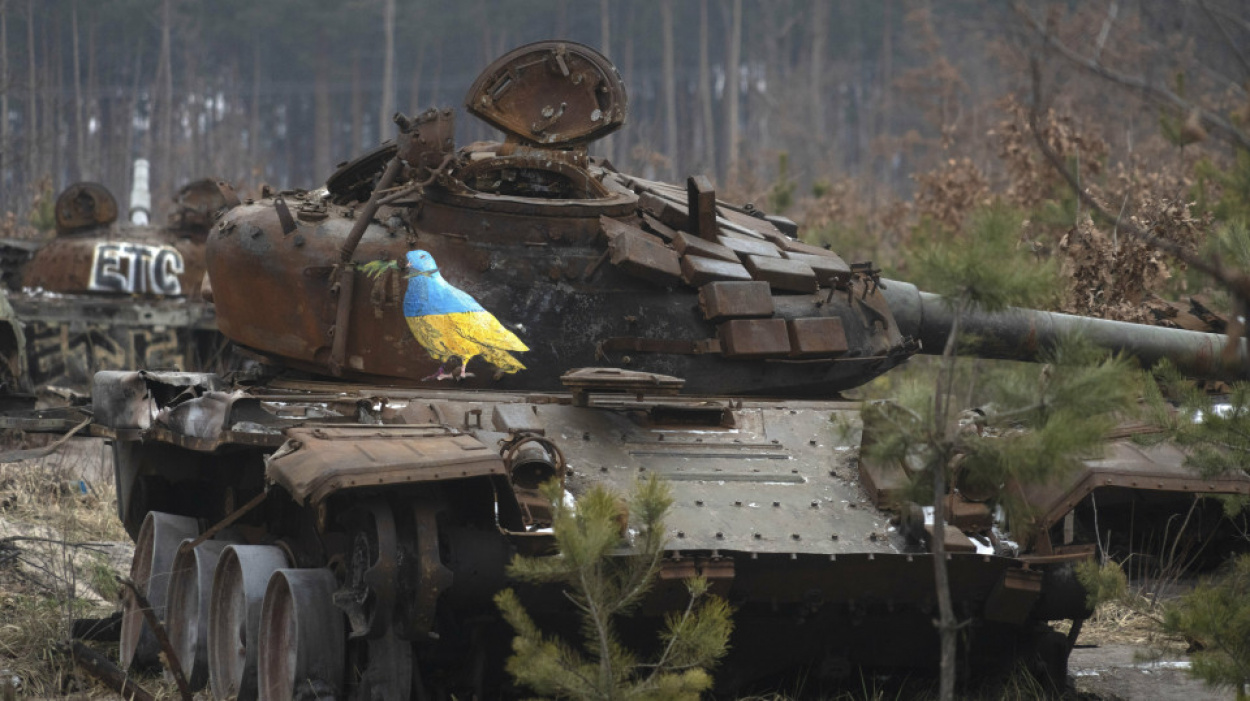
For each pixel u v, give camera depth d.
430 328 17.44
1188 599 14.98
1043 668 15.80
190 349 39.78
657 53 112.06
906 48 92.62
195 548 17.08
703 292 18.02
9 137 59.84
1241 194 27.92
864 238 40.25
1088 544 14.80
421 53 104.75
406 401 16.23
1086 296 26.94
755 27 110.94
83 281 39.06
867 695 16.17
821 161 76.25
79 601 19.45
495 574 13.76
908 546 14.37
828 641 15.55
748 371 18.34
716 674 15.54
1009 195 34.41
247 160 96.44
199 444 15.55
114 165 95.62
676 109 111.19
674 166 89.69
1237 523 20.66
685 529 14.08
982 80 62.91
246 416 15.24
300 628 14.14
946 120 55.03
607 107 18.81
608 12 110.38
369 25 104.31
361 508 13.78
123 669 17.84
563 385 17.33
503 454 14.18
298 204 19.09
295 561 15.69
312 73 114.38
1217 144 37.16
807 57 108.38
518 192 19.05
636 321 17.92
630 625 14.83
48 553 21.91
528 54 18.56
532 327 17.72
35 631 18.02
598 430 15.84
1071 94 39.38
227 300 18.66
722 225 20.02
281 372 19.42
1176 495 18.16
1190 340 21.48
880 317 19.33
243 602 15.45
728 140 97.31
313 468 13.02
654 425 16.33
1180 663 17.86
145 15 99.81
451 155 17.62
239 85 112.88
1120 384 11.50
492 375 17.58
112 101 98.62
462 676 14.88
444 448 13.59
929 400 11.75
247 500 18.06
